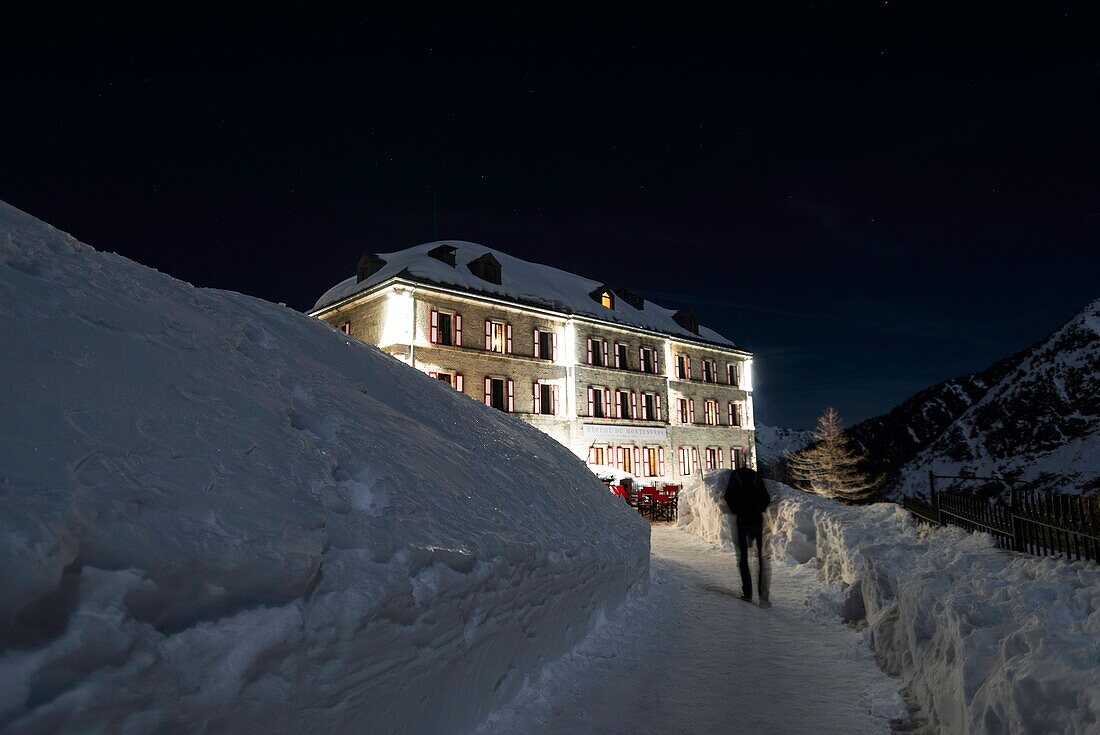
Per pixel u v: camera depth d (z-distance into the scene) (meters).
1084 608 3.36
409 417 5.70
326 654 2.19
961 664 3.28
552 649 4.55
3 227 3.76
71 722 1.42
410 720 2.74
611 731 3.59
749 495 7.23
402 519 3.12
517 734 3.41
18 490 1.66
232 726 1.82
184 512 2.03
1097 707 2.24
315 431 3.68
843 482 47.06
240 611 1.95
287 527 2.34
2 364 2.26
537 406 28.30
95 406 2.36
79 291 3.39
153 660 1.63
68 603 1.55
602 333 32.16
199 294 5.16
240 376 3.71
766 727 3.71
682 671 4.69
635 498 18.16
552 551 4.53
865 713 3.92
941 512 7.67
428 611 2.80
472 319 26.25
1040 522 5.32
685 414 36.47
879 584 5.50
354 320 25.45
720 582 8.26
